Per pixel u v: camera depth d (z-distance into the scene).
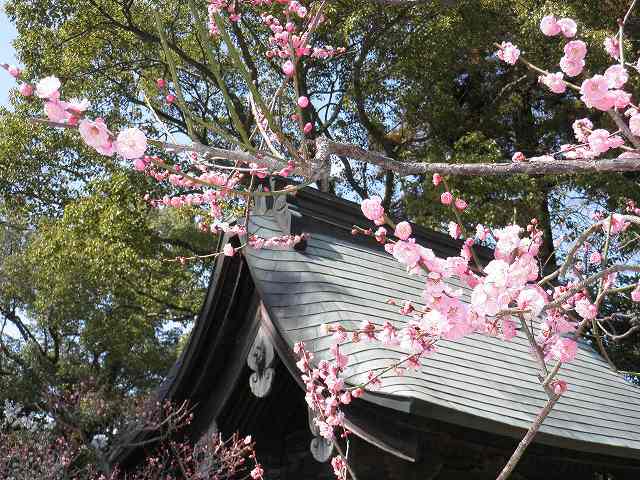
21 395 15.31
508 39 13.41
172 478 6.73
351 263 6.09
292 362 4.98
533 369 5.98
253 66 15.41
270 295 5.25
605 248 2.74
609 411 5.98
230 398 5.74
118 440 7.83
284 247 5.75
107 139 1.88
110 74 17.16
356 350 4.65
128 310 16.61
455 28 13.67
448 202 2.75
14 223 17.66
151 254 14.81
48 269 14.88
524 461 5.41
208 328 5.60
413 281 6.51
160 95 17.05
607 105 2.56
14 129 15.83
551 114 16.05
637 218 2.63
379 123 16.98
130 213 14.57
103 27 16.64
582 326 2.66
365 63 15.98
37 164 16.39
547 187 13.54
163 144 2.11
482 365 5.47
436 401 4.22
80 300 15.15
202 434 6.04
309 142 2.50
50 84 1.82
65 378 16.36
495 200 12.63
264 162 2.32
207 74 16.45
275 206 6.12
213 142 17.42
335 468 3.78
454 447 4.86
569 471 5.80
